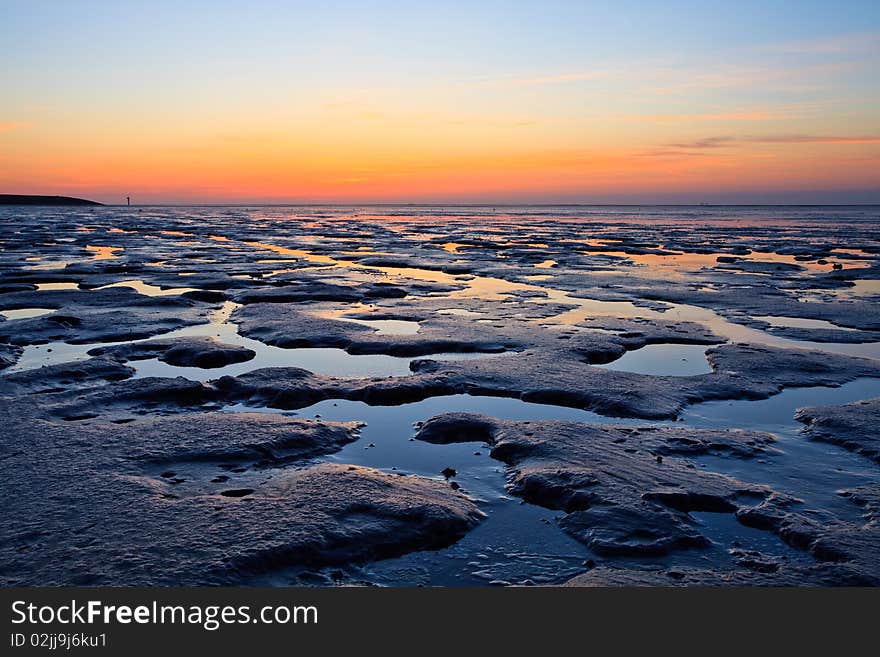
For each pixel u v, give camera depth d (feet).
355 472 18.02
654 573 13.73
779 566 13.97
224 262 85.51
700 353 35.06
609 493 16.92
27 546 13.96
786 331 40.96
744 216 374.84
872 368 30.81
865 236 154.40
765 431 22.61
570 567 14.06
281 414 24.47
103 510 15.56
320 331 39.14
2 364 30.68
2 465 18.24
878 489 17.63
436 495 16.96
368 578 13.58
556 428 21.83
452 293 58.65
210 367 31.40
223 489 17.10
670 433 21.70
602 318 45.06
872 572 13.47
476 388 27.22
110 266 75.77
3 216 271.28
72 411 23.57
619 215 409.28
